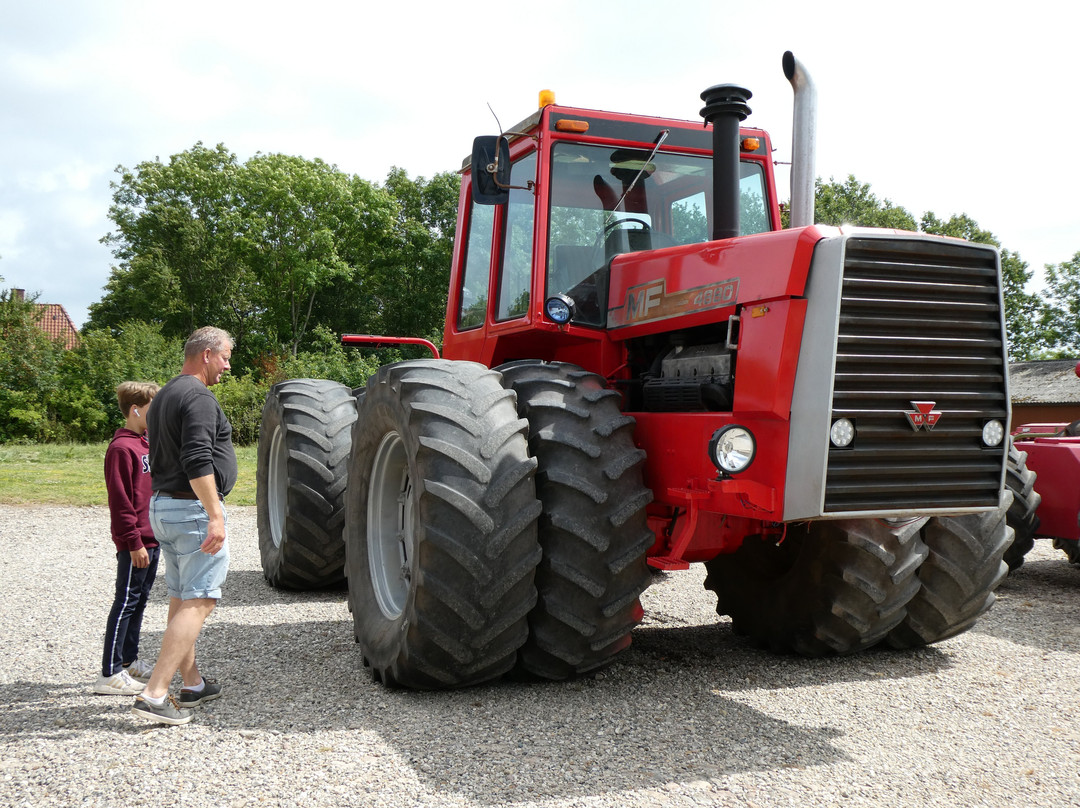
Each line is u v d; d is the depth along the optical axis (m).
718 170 3.83
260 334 42.44
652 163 4.41
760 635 4.28
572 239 4.19
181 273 40.84
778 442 3.13
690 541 3.54
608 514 3.43
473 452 3.36
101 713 3.36
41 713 3.36
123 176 43.16
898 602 3.84
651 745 2.98
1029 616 5.02
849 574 3.76
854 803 2.54
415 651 3.37
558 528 3.39
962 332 3.23
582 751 2.93
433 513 3.31
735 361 3.40
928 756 2.90
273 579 5.84
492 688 3.64
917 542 3.85
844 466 3.02
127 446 3.70
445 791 2.61
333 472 5.54
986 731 3.14
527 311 4.21
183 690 3.44
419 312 42.50
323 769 2.77
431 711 3.34
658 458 3.67
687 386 3.60
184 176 42.53
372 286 43.75
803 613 3.99
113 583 5.98
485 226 4.95
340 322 42.84
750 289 3.27
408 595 3.45
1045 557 7.35
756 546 4.33
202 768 2.78
